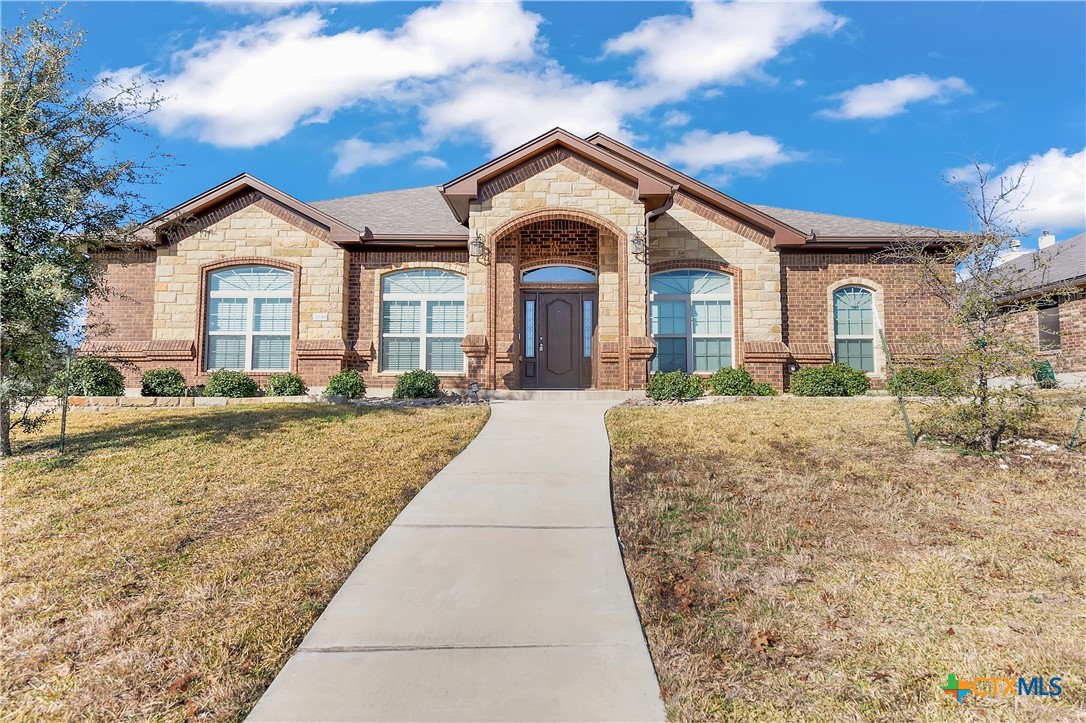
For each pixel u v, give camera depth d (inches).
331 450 310.7
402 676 121.3
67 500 235.6
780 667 128.7
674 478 254.8
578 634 136.9
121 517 217.2
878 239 586.6
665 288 604.4
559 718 108.7
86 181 321.1
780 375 578.9
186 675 125.3
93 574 171.5
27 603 155.3
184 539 196.2
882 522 206.7
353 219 649.0
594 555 179.9
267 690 118.1
